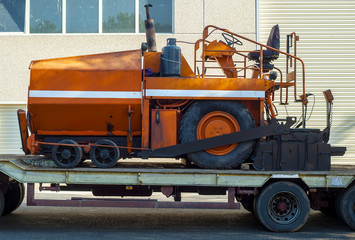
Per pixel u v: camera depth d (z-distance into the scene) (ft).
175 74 25.72
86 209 31.65
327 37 43.86
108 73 25.20
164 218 28.60
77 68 25.20
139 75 25.29
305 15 43.88
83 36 42.93
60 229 24.67
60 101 24.98
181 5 42.60
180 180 24.27
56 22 43.50
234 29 42.70
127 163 29.84
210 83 25.35
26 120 26.71
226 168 25.32
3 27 43.60
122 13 43.62
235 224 26.94
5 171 24.00
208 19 42.63
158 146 25.21
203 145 24.93
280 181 24.72
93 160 24.86
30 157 27.48
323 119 43.70
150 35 28.71
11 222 26.53
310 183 24.59
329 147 25.07
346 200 25.07
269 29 43.83
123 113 25.53
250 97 25.38
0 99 42.75
